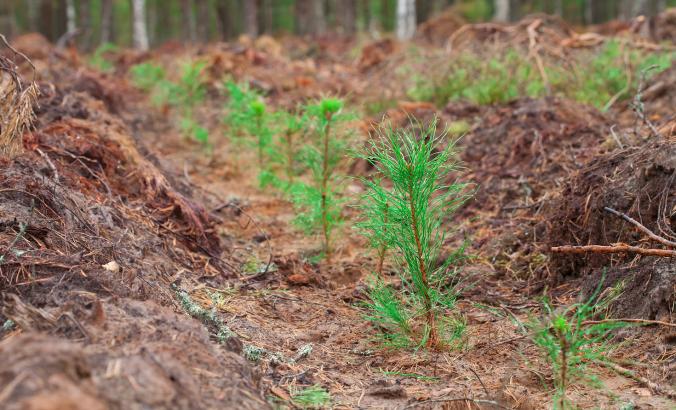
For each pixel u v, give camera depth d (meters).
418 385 1.62
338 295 2.05
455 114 3.33
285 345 1.75
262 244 2.40
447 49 4.39
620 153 2.12
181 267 2.01
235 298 1.94
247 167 3.31
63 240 1.69
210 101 4.53
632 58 3.73
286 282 2.10
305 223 2.39
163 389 1.29
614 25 7.06
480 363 1.71
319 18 12.67
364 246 2.37
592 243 2.00
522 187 2.49
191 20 12.82
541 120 2.80
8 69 1.92
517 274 2.11
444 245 2.30
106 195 2.09
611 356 1.68
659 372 1.61
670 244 1.74
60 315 1.44
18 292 1.51
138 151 2.55
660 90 3.21
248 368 1.48
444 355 1.74
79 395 1.18
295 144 2.97
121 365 1.30
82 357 1.25
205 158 3.47
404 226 1.78
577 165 2.45
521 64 3.68
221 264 2.13
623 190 1.99
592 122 2.77
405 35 11.70
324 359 1.71
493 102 3.47
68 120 2.44
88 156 2.21
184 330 1.48
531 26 4.25
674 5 13.48
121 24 18.39
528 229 2.24
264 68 5.32
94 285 1.56
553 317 1.69
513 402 1.55
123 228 1.96
